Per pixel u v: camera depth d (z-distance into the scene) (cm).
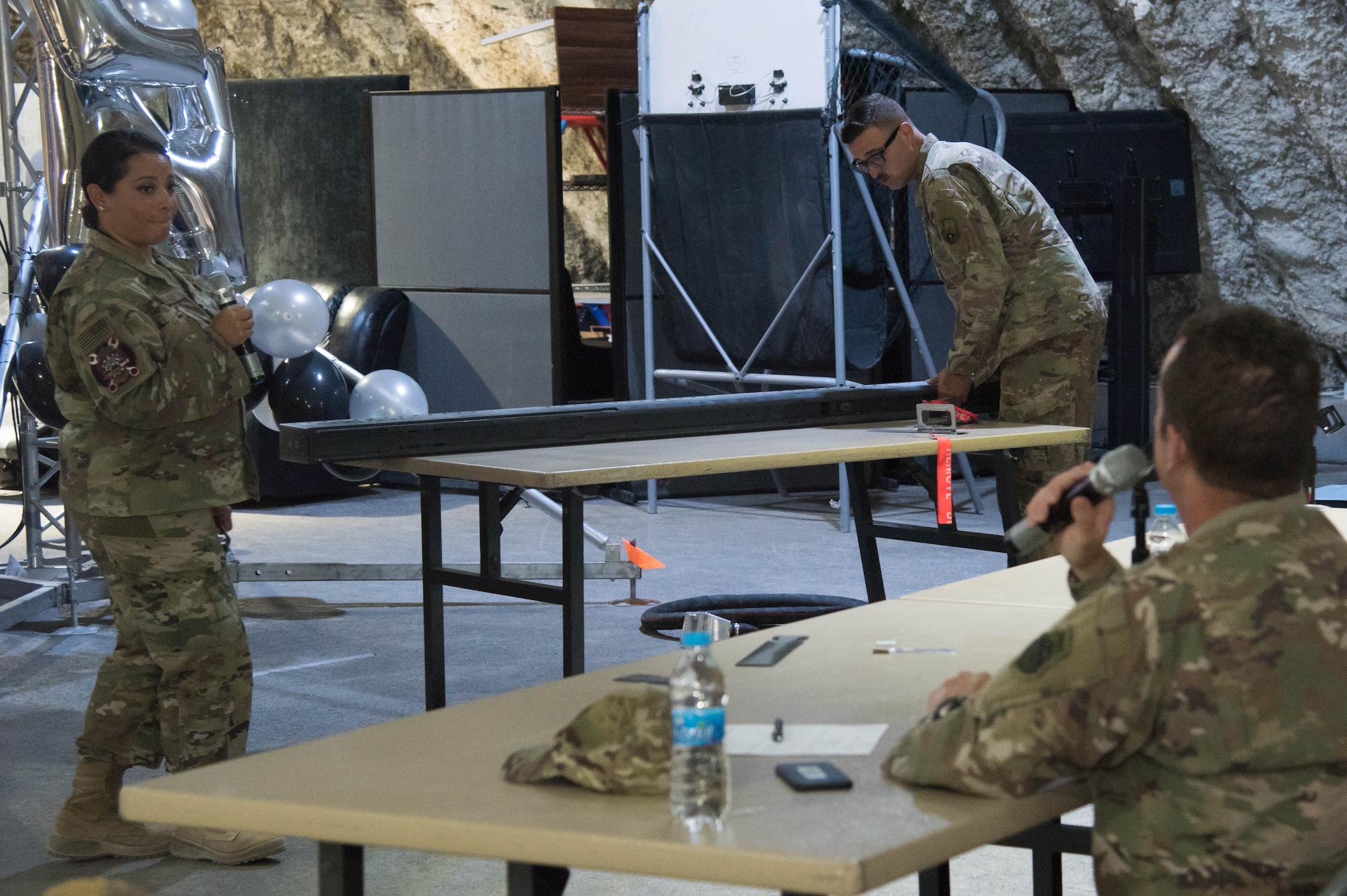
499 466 394
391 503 985
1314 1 934
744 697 215
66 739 467
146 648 368
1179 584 163
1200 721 160
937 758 171
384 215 1031
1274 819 159
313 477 973
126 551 349
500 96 955
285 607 666
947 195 501
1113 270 966
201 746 356
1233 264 1051
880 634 254
